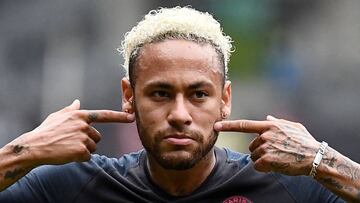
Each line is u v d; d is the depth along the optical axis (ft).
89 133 25.45
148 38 24.86
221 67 25.04
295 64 87.35
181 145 24.36
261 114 81.51
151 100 24.61
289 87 84.79
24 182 26.30
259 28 89.56
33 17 81.97
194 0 88.22
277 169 25.05
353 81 84.07
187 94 24.57
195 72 24.52
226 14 89.04
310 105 80.59
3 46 80.84
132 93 25.44
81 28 82.53
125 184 26.07
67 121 25.32
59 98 77.82
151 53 24.70
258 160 25.12
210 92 24.71
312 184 26.02
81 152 25.21
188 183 25.84
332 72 85.15
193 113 24.53
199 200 25.81
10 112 76.28
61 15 82.38
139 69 24.84
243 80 86.22
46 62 80.48
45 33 81.71
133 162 26.63
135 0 85.35
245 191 25.99
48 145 25.13
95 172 26.27
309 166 24.93
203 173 25.99
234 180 25.94
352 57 87.71
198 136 24.49
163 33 24.81
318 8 91.91
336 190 25.07
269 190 25.96
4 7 81.97
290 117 79.77
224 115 25.70
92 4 83.35
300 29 90.89
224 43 25.46
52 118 25.48
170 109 24.49
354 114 78.07
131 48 25.31
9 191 26.07
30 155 25.07
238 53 87.56
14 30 81.51
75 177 26.30
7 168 25.08
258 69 87.25
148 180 26.12
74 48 81.61
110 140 65.72
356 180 25.03
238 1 89.10
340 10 91.20
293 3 94.63
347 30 90.07
